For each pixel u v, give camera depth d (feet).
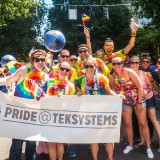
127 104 18.70
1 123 15.92
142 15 43.93
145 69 20.43
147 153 18.81
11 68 21.65
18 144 15.89
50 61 20.67
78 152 20.17
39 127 16.14
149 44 108.88
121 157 18.78
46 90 16.21
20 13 63.36
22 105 15.96
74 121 16.29
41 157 18.80
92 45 142.41
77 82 16.81
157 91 20.16
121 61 17.95
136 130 21.27
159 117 29.22
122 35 143.33
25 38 133.69
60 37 19.95
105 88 16.47
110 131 16.35
